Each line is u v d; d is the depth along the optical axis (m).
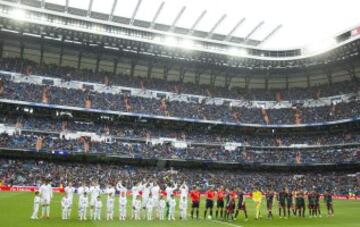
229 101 88.50
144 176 66.38
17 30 73.31
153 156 71.31
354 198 63.59
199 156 74.75
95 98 75.81
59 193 54.19
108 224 23.98
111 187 27.23
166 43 78.12
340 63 84.00
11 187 55.09
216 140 80.62
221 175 73.12
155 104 80.50
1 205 33.03
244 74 93.69
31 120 69.62
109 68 85.50
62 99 71.94
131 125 78.44
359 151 72.69
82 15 77.69
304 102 87.38
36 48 79.19
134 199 28.73
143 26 82.56
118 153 69.19
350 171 74.94
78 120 74.38
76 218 26.45
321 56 82.06
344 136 78.31
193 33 85.88
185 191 29.09
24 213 28.08
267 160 77.44
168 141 77.06
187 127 82.38
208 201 29.45
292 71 90.88
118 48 80.94
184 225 24.64
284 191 33.00
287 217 31.98
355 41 73.56
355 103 79.25
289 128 84.44
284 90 91.75
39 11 71.06
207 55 83.31
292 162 76.12
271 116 86.31
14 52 78.06
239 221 28.05
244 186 69.25
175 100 84.31
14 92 68.75
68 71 78.75
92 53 82.75
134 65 86.50
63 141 67.44
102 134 72.19
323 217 32.94
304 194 36.81
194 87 88.94
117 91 80.38
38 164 63.72
